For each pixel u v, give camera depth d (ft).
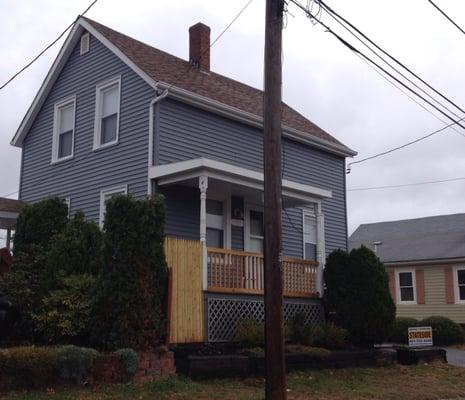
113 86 59.11
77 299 37.60
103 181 57.47
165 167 50.37
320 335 47.93
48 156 64.69
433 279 101.45
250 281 47.57
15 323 39.50
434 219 124.57
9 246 62.85
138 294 36.78
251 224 60.44
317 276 53.31
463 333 81.61
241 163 60.34
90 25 61.52
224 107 58.03
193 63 66.95
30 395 30.14
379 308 50.26
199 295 43.01
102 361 33.81
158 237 38.60
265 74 33.99
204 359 38.17
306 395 36.86
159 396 32.68
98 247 40.22
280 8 34.40
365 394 38.52
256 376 40.09
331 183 72.08
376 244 115.44
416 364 52.31
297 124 70.18
